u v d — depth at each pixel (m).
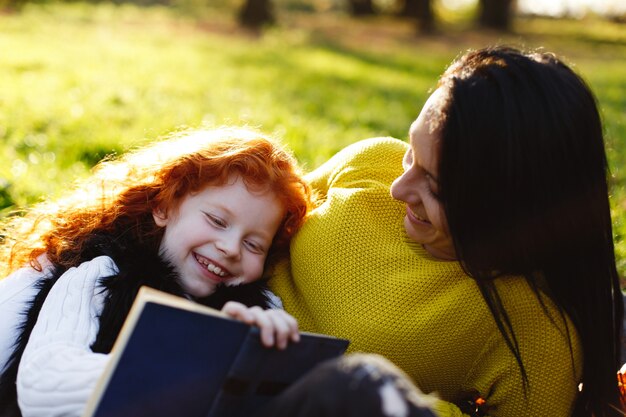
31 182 4.05
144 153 2.38
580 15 34.31
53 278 2.01
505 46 1.89
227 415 1.56
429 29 24.98
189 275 2.10
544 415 1.95
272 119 7.52
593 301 1.91
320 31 23.16
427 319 1.95
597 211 1.82
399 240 2.08
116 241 2.10
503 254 1.81
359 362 1.26
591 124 1.77
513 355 1.94
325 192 2.40
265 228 2.17
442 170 1.77
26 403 1.66
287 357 1.56
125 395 1.44
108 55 11.88
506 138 1.71
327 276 2.10
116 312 1.87
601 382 1.98
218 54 14.41
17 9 17.69
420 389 2.05
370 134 7.39
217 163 2.14
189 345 1.46
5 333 1.95
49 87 7.89
